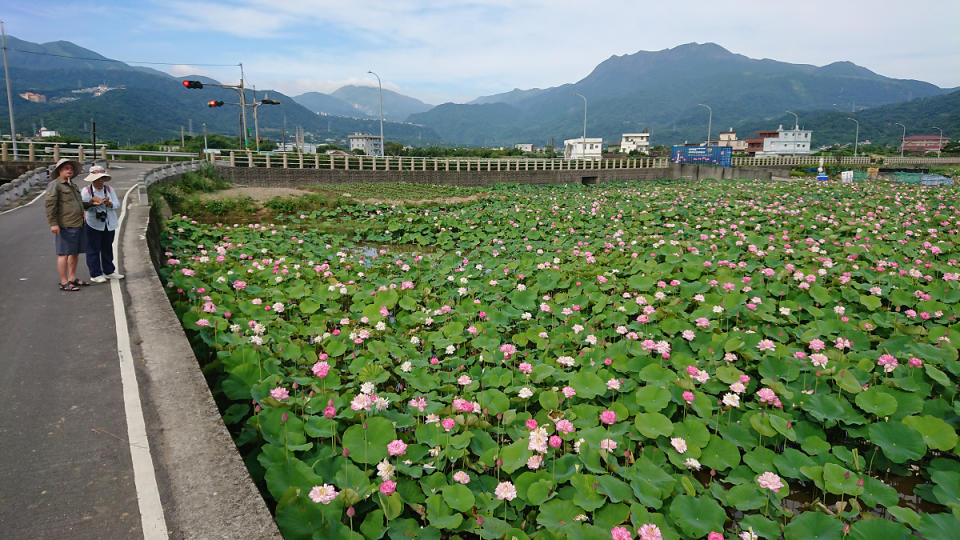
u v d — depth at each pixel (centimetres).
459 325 651
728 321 714
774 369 523
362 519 335
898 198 2194
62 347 512
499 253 1359
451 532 354
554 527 326
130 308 627
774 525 345
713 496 378
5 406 403
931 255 1103
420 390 495
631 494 355
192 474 324
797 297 785
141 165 3188
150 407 400
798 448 445
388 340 629
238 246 1265
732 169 5347
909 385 483
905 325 631
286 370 536
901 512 336
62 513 290
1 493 305
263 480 364
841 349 570
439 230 1825
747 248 1194
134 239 994
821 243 1266
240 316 665
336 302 819
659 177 5459
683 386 482
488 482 382
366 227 1862
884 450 409
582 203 2528
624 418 455
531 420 407
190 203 2000
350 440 383
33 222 1309
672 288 834
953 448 416
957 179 4566
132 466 331
